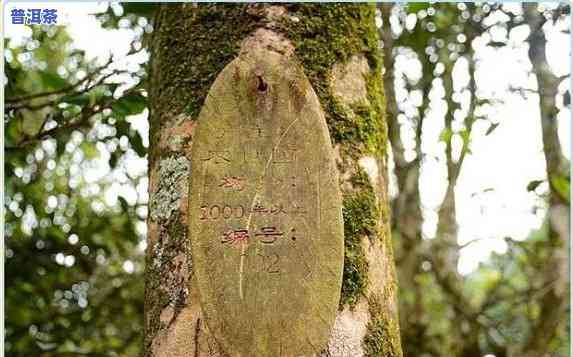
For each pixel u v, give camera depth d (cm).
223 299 173
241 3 202
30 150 376
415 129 524
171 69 204
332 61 199
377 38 220
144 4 329
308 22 201
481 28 489
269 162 178
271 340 171
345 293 181
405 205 527
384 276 192
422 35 486
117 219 496
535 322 526
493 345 512
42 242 458
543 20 471
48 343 423
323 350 174
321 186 179
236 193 177
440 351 526
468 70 504
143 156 334
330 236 177
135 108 296
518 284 654
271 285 173
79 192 555
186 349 176
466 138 480
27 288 437
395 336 191
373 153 198
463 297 543
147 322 189
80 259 472
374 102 205
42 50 496
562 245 496
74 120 351
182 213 188
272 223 176
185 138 194
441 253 529
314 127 181
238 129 179
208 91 193
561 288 495
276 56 184
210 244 175
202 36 202
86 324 475
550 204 501
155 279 188
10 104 321
